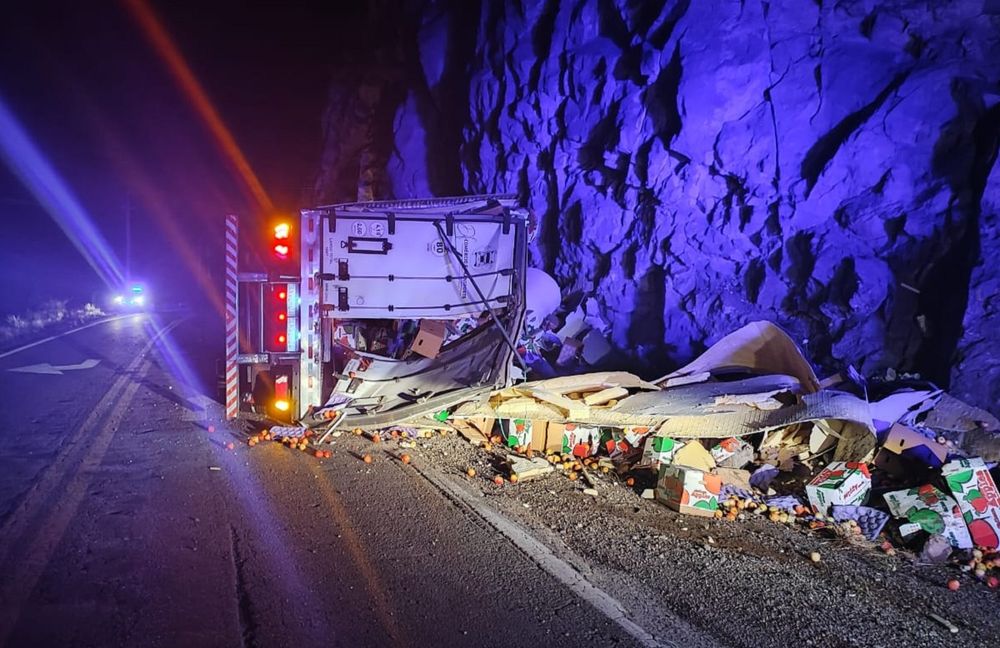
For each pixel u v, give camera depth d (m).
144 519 4.72
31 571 3.89
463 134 12.20
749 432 5.96
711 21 8.27
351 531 4.64
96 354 13.20
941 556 4.58
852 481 5.26
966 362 6.77
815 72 7.95
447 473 6.06
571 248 10.67
